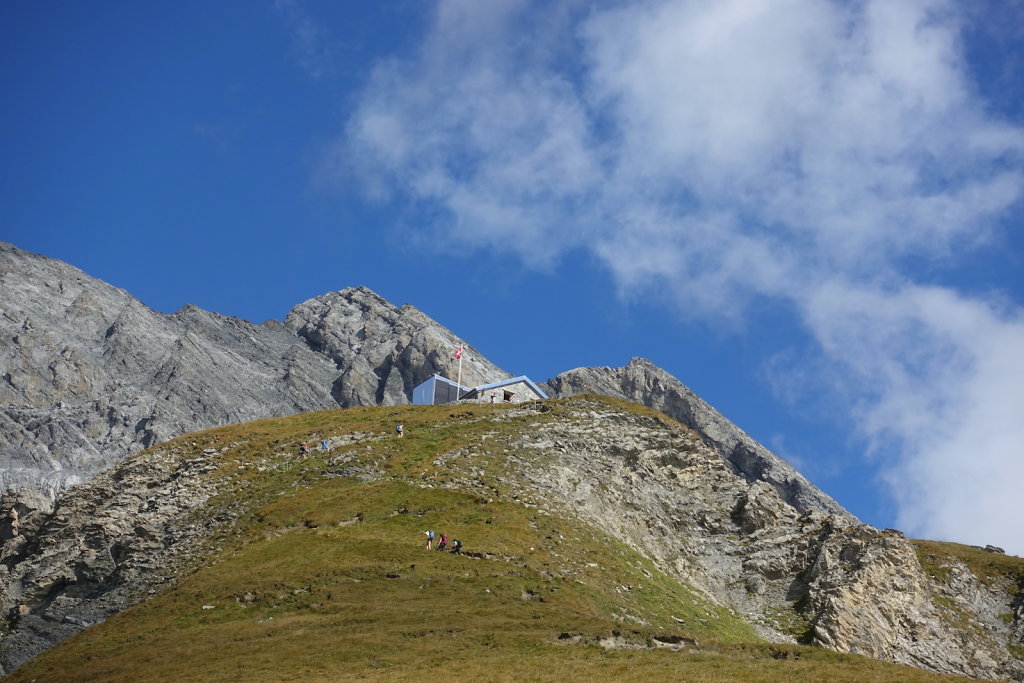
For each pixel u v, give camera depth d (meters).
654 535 122.69
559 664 63.16
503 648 67.94
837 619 105.94
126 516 116.88
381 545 95.06
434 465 121.38
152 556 108.62
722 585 119.50
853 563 115.00
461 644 69.12
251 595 85.88
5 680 79.00
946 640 109.31
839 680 58.56
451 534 98.88
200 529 111.06
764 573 120.19
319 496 113.75
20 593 108.50
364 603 80.81
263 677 63.88
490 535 98.56
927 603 112.94
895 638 107.19
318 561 92.25
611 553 105.94
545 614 77.31
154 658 72.56
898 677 59.34
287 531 104.12
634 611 91.75
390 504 108.00
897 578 112.62
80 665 76.75
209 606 85.06
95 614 97.00
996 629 115.94
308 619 77.62
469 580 87.31
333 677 62.78
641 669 61.75
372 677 62.09
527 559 94.62
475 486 113.75
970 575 124.94
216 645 73.44
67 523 119.31
